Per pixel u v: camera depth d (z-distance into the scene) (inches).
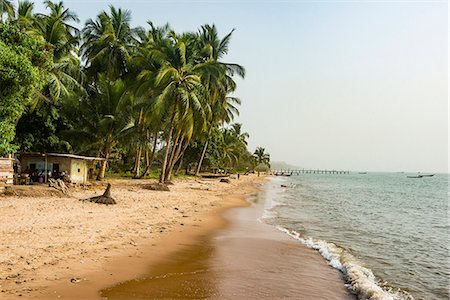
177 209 800.3
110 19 1574.8
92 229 501.4
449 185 3673.7
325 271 403.2
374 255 507.2
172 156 1519.4
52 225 500.1
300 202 1294.3
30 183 933.2
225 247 487.8
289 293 324.2
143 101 1360.7
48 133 1250.6
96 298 282.4
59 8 1530.5
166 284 326.6
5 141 658.2
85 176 1100.5
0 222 492.1
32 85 630.5
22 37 639.8
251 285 339.3
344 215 959.6
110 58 1497.3
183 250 453.4
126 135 1371.8
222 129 3129.9
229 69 1465.3
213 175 2625.5
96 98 1364.4
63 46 1273.4
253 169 5206.7
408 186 3312.0
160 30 1630.2
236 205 1037.2
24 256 358.9
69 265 350.3
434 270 446.3
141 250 430.9
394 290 359.6
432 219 976.3
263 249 492.1
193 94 1207.6
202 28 1657.2
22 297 270.1
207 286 328.2
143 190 1120.8
